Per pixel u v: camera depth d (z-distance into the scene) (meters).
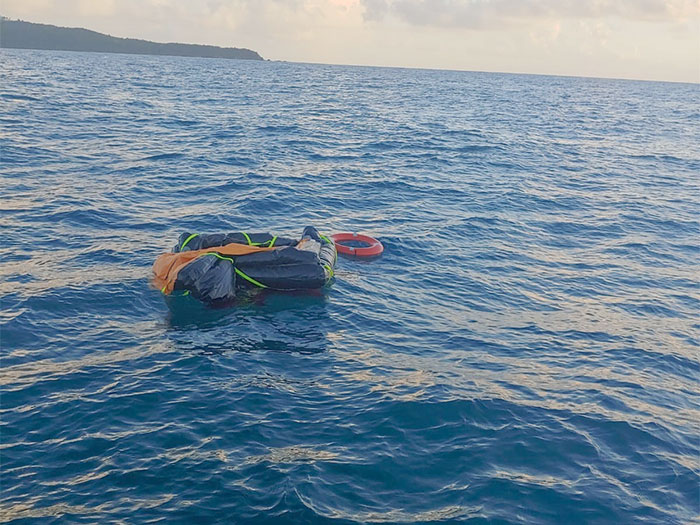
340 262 13.86
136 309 10.95
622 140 39.09
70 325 10.23
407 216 18.11
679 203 21.91
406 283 13.05
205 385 8.67
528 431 7.98
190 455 7.18
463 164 26.53
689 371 10.05
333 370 9.32
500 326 11.28
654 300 13.03
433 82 122.31
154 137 28.55
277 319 10.91
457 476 7.09
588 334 11.16
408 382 9.03
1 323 10.03
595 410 8.60
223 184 20.12
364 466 7.15
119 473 6.83
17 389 8.32
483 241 16.27
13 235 14.12
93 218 15.77
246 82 82.88
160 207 17.34
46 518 6.15
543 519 6.55
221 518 6.25
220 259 11.92
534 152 31.23
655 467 7.48
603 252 16.09
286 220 17.03
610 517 6.63
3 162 20.95
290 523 6.23
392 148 29.72
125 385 8.56
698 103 94.38
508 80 168.62
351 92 73.44
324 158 26.02
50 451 7.13
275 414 8.06
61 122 31.05
